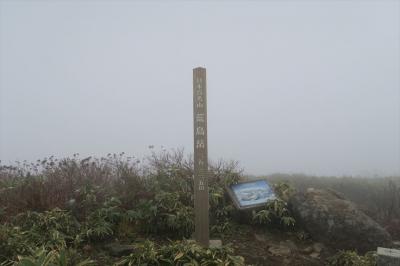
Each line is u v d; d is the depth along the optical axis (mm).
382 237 6586
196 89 6410
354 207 6949
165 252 5359
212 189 7789
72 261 5109
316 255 6535
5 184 7230
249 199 7574
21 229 5789
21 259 4512
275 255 6402
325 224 6777
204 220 6195
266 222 7383
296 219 7270
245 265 5758
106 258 5617
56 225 5914
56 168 7727
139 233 6570
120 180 7578
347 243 6602
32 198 6555
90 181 7383
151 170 8008
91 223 6250
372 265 5793
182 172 7852
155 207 6641
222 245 6383
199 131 6316
